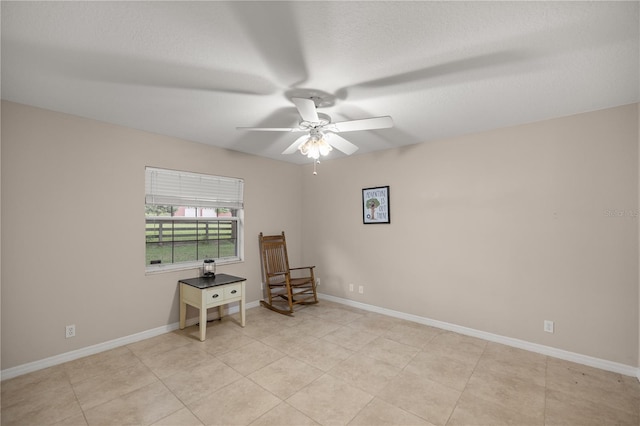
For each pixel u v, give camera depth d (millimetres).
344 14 1392
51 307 2566
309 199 4887
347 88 2143
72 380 2342
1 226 2332
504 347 2951
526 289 2896
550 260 2771
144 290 3158
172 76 1975
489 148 3115
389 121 2143
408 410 1996
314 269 4801
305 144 2422
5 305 2348
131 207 3062
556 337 2738
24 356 2430
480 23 1460
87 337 2764
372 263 4102
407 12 1382
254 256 4305
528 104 2439
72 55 1728
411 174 3713
